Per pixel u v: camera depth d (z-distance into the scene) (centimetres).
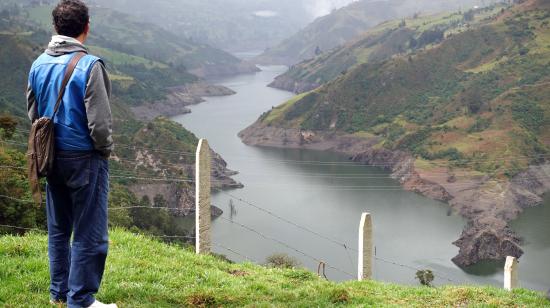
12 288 845
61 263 730
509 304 1191
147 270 1021
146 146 15200
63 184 671
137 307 830
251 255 9319
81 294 688
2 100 16388
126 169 13600
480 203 13400
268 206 12531
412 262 9556
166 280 990
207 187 1370
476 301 1206
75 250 681
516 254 10119
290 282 1191
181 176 14125
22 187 3912
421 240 10738
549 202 14025
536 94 19462
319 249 9712
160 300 889
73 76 627
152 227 8725
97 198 674
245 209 12294
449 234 11188
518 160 16038
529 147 16850
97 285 702
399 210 12888
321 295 1080
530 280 9025
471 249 9919
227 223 11206
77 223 675
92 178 659
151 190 13100
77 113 633
